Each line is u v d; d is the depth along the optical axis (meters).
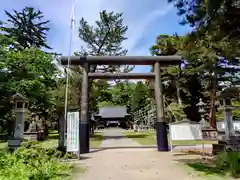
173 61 13.42
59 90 15.08
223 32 6.74
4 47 12.39
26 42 25.23
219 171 6.51
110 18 24.45
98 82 23.58
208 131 20.75
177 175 6.21
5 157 5.66
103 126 59.03
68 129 9.95
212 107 24.17
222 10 6.19
